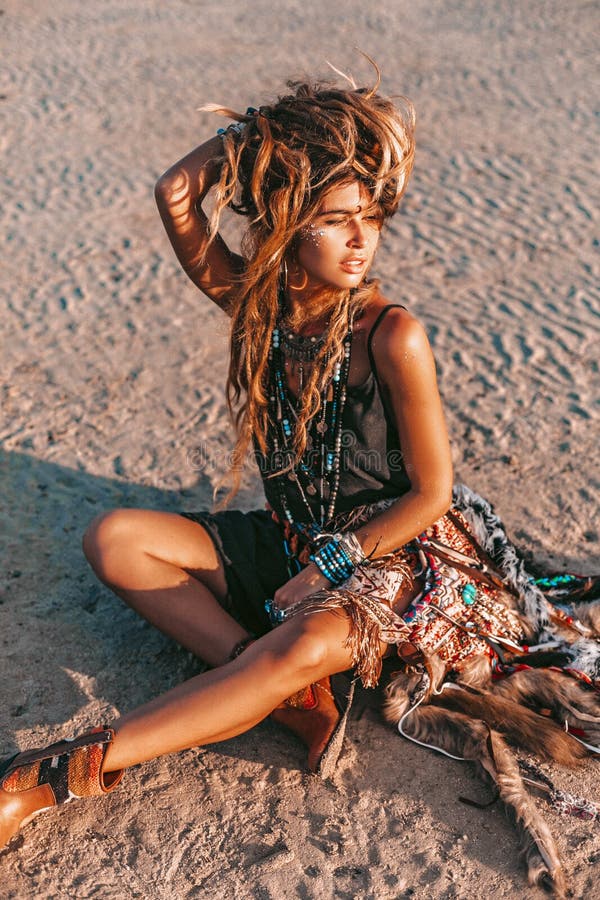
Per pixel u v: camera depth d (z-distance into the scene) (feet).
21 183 22.41
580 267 17.83
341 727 8.04
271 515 9.29
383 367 7.80
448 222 19.89
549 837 7.36
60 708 8.81
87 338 15.69
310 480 8.44
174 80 29.73
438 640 8.23
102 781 7.32
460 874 7.30
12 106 27.58
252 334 8.09
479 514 8.95
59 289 17.43
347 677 9.09
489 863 7.39
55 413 13.60
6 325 16.16
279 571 8.93
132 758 7.47
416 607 8.26
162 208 8.19
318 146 7.16
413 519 8.11
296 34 35.04
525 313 16.12
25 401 13.91
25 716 8.71
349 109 7.22
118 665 9.32
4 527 11.25
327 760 8.00
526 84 28.94
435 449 7.98
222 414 13.52
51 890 7.23
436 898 7.14
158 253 18.78
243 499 11.84
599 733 8.25
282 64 31.19
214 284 8.71
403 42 33.76
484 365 14.55
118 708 8.81
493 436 12.84
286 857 7.45
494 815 7.77
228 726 7.60
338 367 7.94
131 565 8.61
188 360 14.94
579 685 8.35
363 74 29.99
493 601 8.55
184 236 8.35
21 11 38.45
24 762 7.32
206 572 8.90
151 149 24.30
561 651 8.58
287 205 7.32
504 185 21.72
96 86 29.32
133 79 29.94
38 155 24.07
